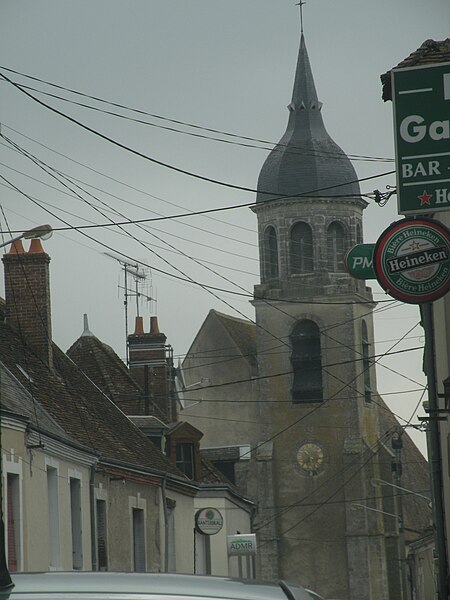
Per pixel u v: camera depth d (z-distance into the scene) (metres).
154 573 11.30
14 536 71.75
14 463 71.38
